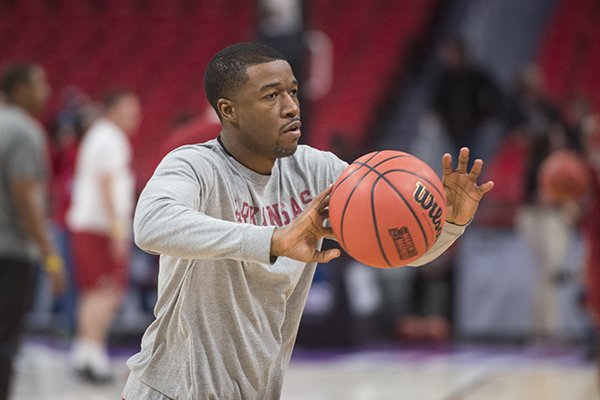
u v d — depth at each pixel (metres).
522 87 18.28
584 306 13.07
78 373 12.48
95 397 11.68
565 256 15.76
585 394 11.77
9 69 9.45
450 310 17.08
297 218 4.32
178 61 27.77
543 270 15.80
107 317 12.63
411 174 4.55
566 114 20.00
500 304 16.53
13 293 8.84
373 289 17.16
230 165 4.84
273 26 14.56
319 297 15.83
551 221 15.64
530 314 16.34
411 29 26.80
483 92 18.47
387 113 24.94
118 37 28.91
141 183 16.70
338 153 16.72
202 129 8.11
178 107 26.03
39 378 12.82
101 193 12.59
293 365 14.12
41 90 9.59
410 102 25.11
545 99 18.05
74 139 16.09
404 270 17.59
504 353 15.35
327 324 15.73
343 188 4.52
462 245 16.80
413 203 4.46
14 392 11.85
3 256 8.78
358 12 27.66
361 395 11.74
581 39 27.19
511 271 16.50
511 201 16.92
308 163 5.20
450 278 17.08
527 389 12.16
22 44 28.95
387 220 4.42
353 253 4.53
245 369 4.94
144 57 28.11
